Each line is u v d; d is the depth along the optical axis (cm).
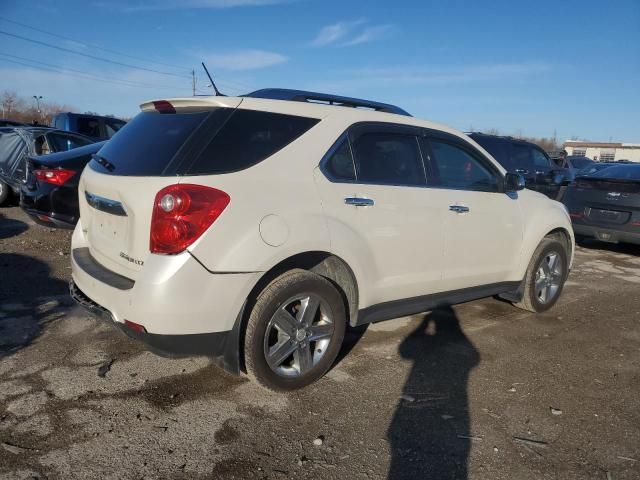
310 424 292
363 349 401
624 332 473
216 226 273
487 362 388
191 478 242
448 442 281
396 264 366
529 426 302
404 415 306
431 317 484
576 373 378
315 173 321
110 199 304
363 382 345
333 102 384
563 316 510
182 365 354
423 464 261
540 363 392
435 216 388
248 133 304
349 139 346
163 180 277
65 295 477
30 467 243
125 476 241
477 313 505
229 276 278
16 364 342
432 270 394
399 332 441
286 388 319
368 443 277
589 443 287
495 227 441
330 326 334
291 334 315
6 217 857
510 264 468
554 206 519
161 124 320
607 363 399
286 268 319
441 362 384
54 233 748
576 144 7138
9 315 423
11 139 898
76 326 407
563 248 519
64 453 254
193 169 279
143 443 266
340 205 328
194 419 290
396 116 387
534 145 1102
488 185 447
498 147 1031
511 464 265
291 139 318
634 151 6856
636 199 773
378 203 349
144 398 309
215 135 293
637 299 590
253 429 284
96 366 345
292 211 301
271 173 301
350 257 331
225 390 324
